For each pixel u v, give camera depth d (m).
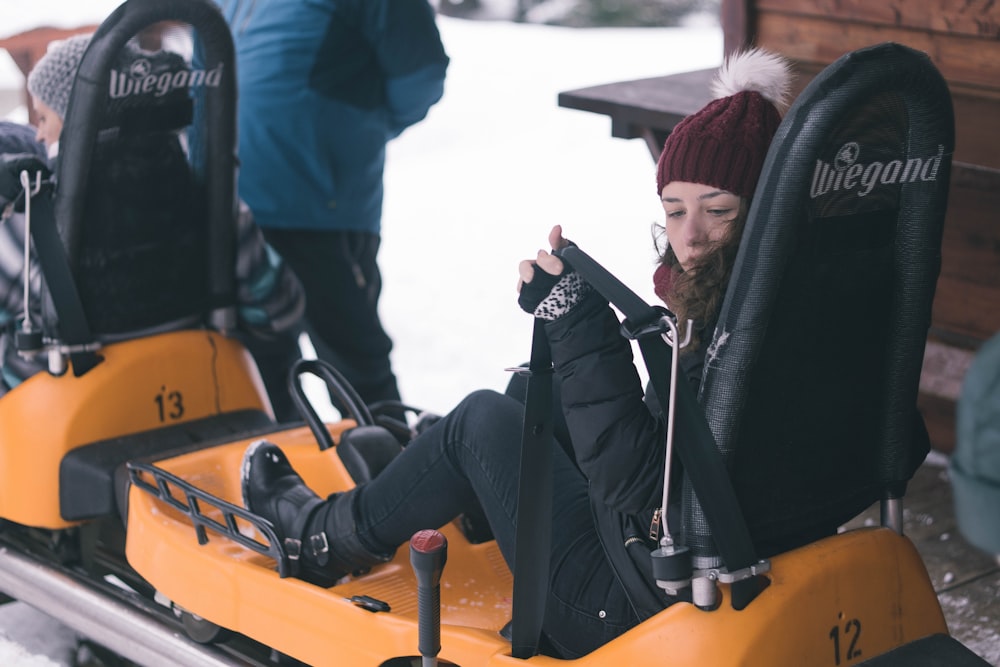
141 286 2.90
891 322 1.95
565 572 2.08
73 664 2.87
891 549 2.03
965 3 3.43
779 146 1.69
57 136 2.78
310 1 3.57
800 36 3.86
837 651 1.94
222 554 2.52
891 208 1.87
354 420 2.93
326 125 3.63
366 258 3.88
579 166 8.91
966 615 2.98
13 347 2.88
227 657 2.53
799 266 1.76
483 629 2.30
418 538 1.90
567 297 1.82
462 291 6.21
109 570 2.94
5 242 2.81
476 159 9.25
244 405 3.09
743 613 1.86
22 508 2.85
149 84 2.69
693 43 12.59
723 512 1.82
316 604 2.32
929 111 1.79
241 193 3.69
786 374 1.83
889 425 2.02
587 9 15.23
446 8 15.34
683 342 1.79
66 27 3.09
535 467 1.98
